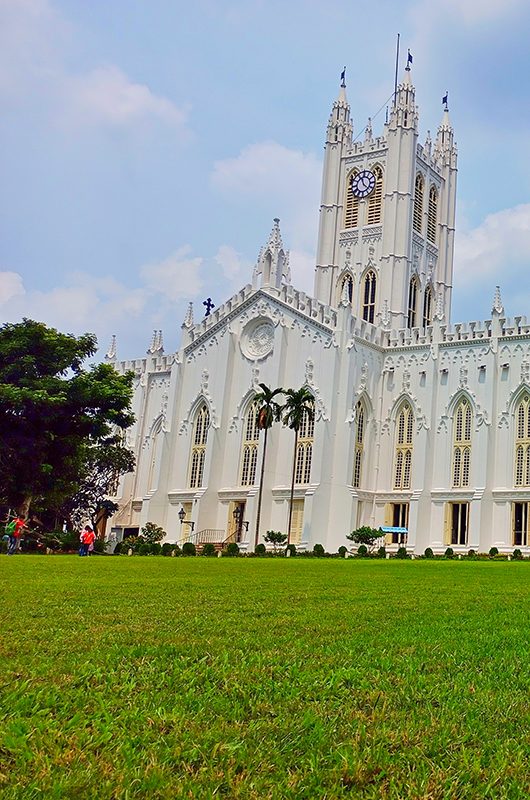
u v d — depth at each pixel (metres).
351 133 121.75
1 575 28.81
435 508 87.69
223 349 102.00
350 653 11.58
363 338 93.06
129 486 111.62
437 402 90.25
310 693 9.06
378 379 95.31
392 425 93.81
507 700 8.99
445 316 118.75
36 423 75.38
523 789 6.43
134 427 114.06
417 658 11.39
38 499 81.00
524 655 11.90
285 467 92.44
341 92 123.00
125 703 8.41
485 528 83.12
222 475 98.62
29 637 12.51
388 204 112.56
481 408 86.44
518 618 17.14
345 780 6.46
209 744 7.13
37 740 7.00
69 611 16.39
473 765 6.83
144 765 6.59
